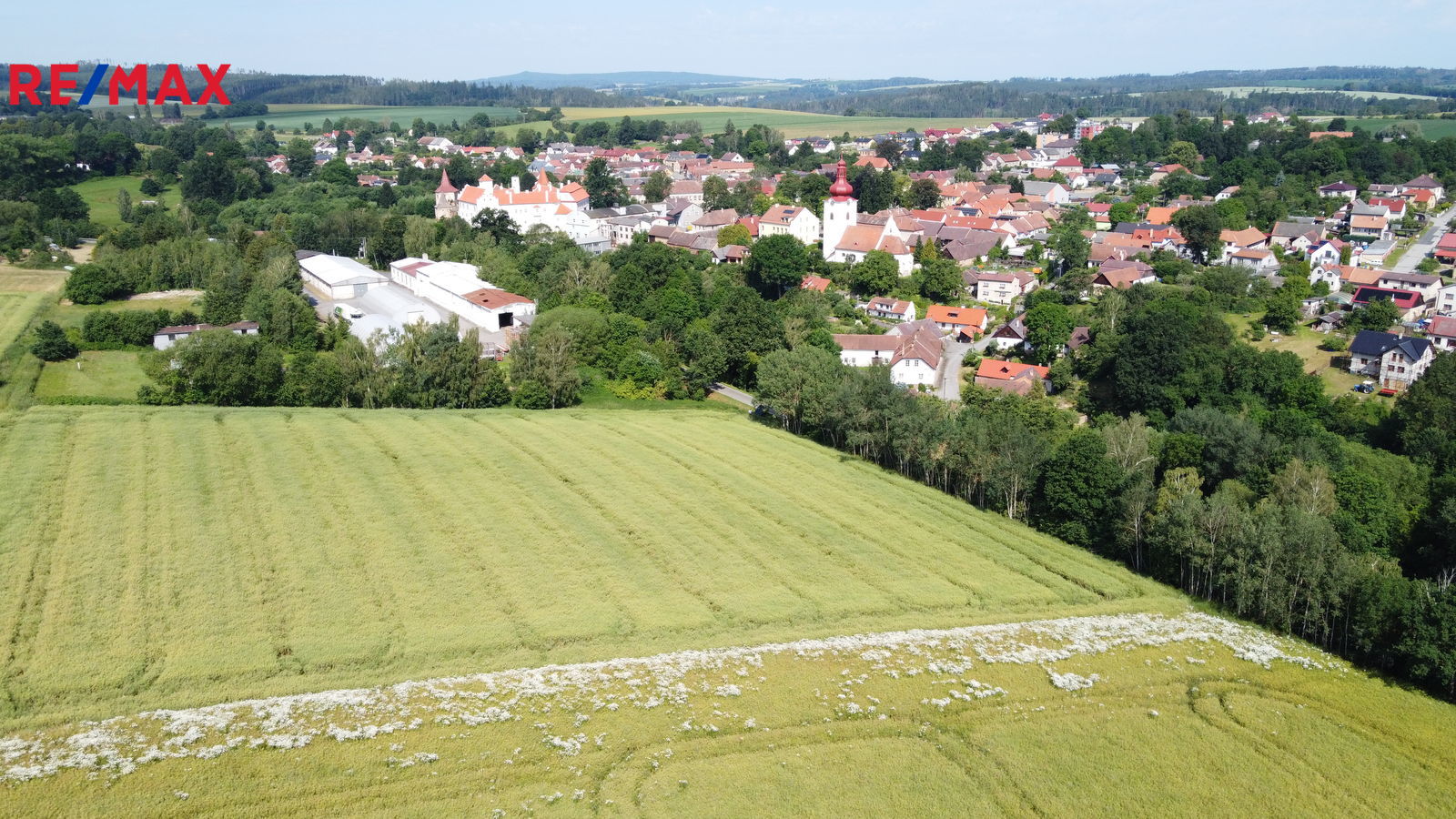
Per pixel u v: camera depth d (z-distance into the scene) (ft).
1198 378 517.55
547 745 232.12
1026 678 274.98
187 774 213.87
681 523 366.63
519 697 250.37
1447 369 475.31
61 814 200.13
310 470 390.63
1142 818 219.41
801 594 319.88
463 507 366.84
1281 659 293.02
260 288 624.59
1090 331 605.73
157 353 511.81
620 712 247.29
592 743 234.58
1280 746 248.73
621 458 431.84
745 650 281.54
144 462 385.09
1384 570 318.24
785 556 346.13
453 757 225.56
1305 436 430.20
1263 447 409.28
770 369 498.69
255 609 287.69
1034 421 483.51
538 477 401.90
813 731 244.63
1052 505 384.88
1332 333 648.38
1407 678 285.02
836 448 472.03
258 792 209.97
